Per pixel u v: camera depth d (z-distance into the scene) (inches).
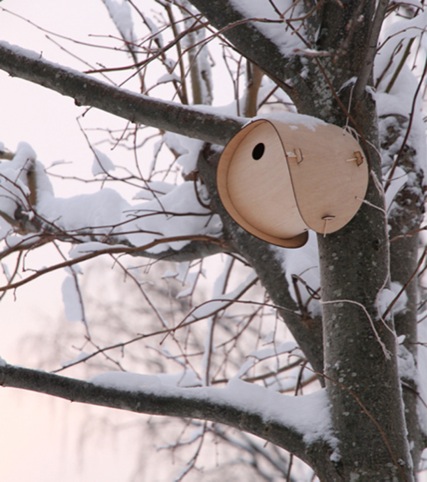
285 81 217.6
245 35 225.8
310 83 210.8
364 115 203.9
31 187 370.9
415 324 241.4
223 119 222.5
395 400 193.2
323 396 202.4
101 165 329.4
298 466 700.0
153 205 315.3
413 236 253.4
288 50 219.3
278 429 199.0
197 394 209.5
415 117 271.9
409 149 265.1
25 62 235.0
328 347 201.0
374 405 190.7
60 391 211.6
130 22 361.7
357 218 202.1
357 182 193.6
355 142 197.5
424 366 258.7
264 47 222.5
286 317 247.0
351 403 191.8
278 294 250.8
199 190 309.9
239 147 209.0
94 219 335.6
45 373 213.3
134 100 229.9
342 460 187.6
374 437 187.9
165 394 209.9
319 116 206.4
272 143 195.9
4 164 379.9
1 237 352.8
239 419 203.8
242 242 269.4
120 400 210.5
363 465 185.6
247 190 204.8
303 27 223.1
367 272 199.2
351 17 210.2
